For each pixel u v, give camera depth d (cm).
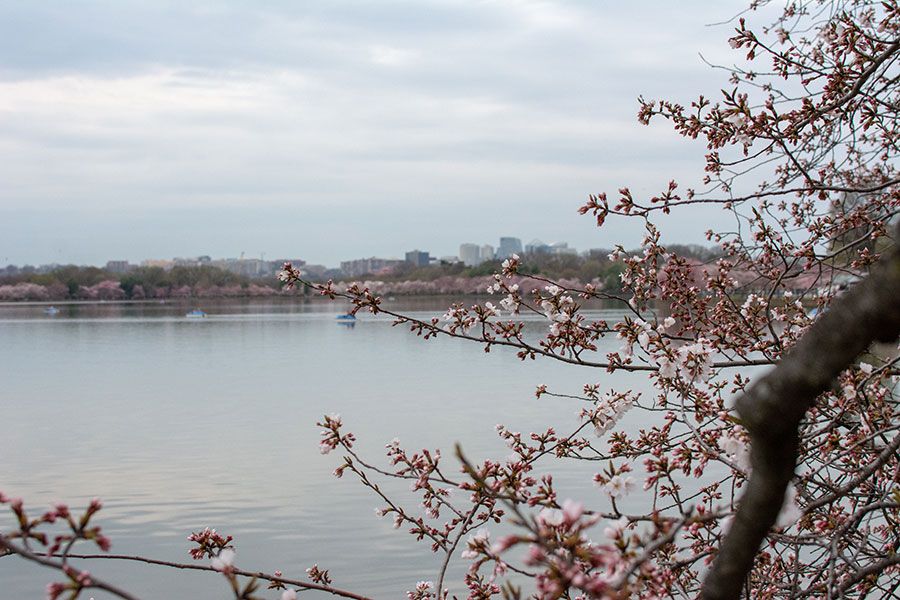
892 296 152
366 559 1522
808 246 602
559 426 2727
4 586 1431
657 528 266
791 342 607
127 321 11456
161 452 2653
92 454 2641
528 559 207
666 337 515
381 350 6531
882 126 653
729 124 566
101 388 4381
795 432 177
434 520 1438
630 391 527
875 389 505
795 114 569
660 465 364
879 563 371
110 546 221
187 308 15950
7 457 2586
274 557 1558
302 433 2917
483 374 4519
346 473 2238
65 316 12688
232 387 4347
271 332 9175
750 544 188
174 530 1772
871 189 526
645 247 632
